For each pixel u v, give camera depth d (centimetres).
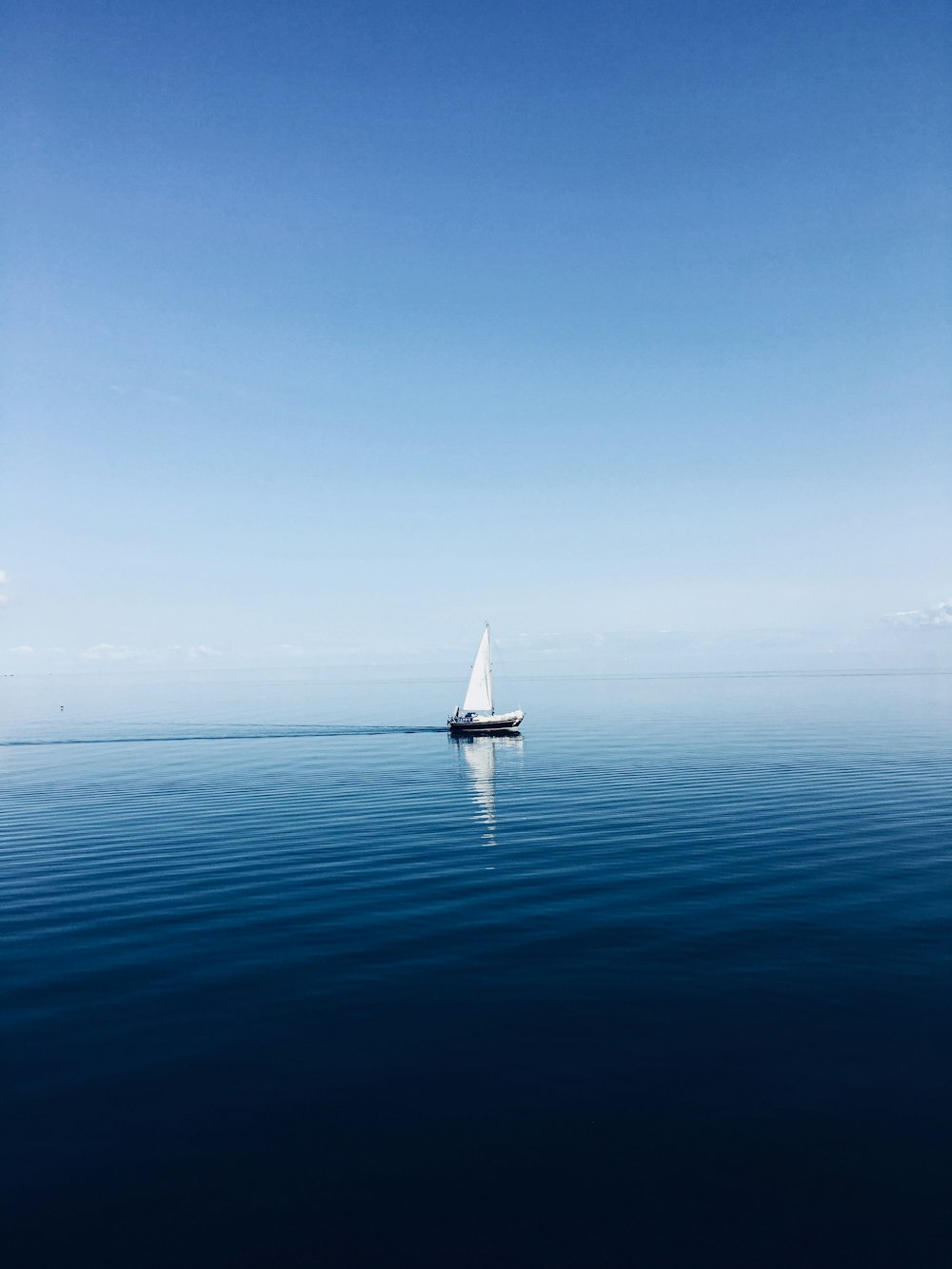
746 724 10644
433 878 3341
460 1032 1933
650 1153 1455
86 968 2380
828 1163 1414
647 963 2334
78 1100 1661
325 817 4862
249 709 18138
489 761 7769
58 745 10444
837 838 3909
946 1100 1598
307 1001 2123
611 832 4194
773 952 2405
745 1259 1202
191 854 3869
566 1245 1237
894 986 2134
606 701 17838
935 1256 1201
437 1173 1416
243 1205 1344
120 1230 1288
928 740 8200
